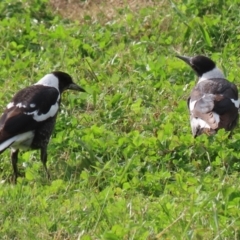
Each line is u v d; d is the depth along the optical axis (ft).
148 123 46.37
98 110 47.88
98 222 35.99
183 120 46.01
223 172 40.40
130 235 34.47
